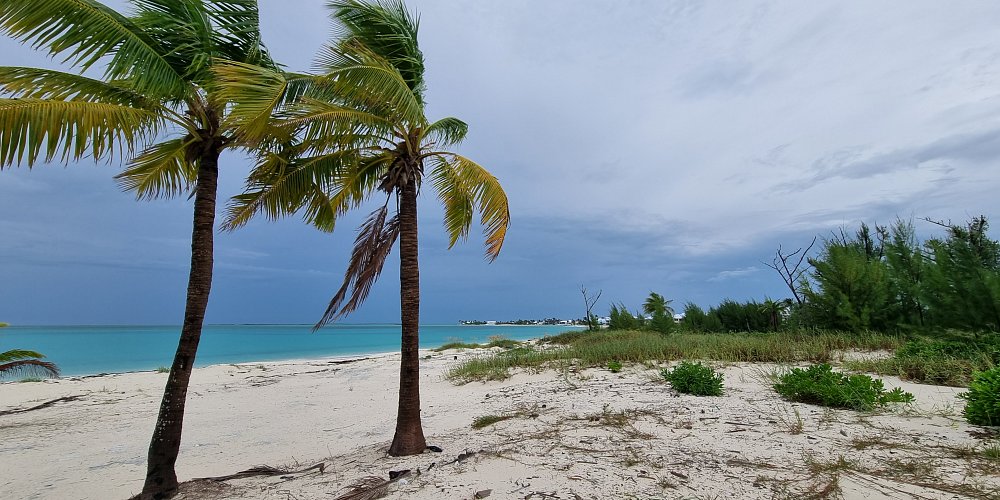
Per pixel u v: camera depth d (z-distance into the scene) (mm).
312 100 4922
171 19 4734
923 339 10922
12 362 11742
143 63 4453
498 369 13516
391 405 11062
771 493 3410
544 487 3750
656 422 6098
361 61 5066
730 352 12633
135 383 16297
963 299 11398
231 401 12477
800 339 14344
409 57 5992
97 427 9656
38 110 3920
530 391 10211
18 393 14250
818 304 15773
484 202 6578
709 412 6523
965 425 4996
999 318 10719
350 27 5926
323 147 5641
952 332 10695
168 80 4637
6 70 4152
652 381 9898
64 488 5812
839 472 3740
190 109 5055
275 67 5699
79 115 4117
